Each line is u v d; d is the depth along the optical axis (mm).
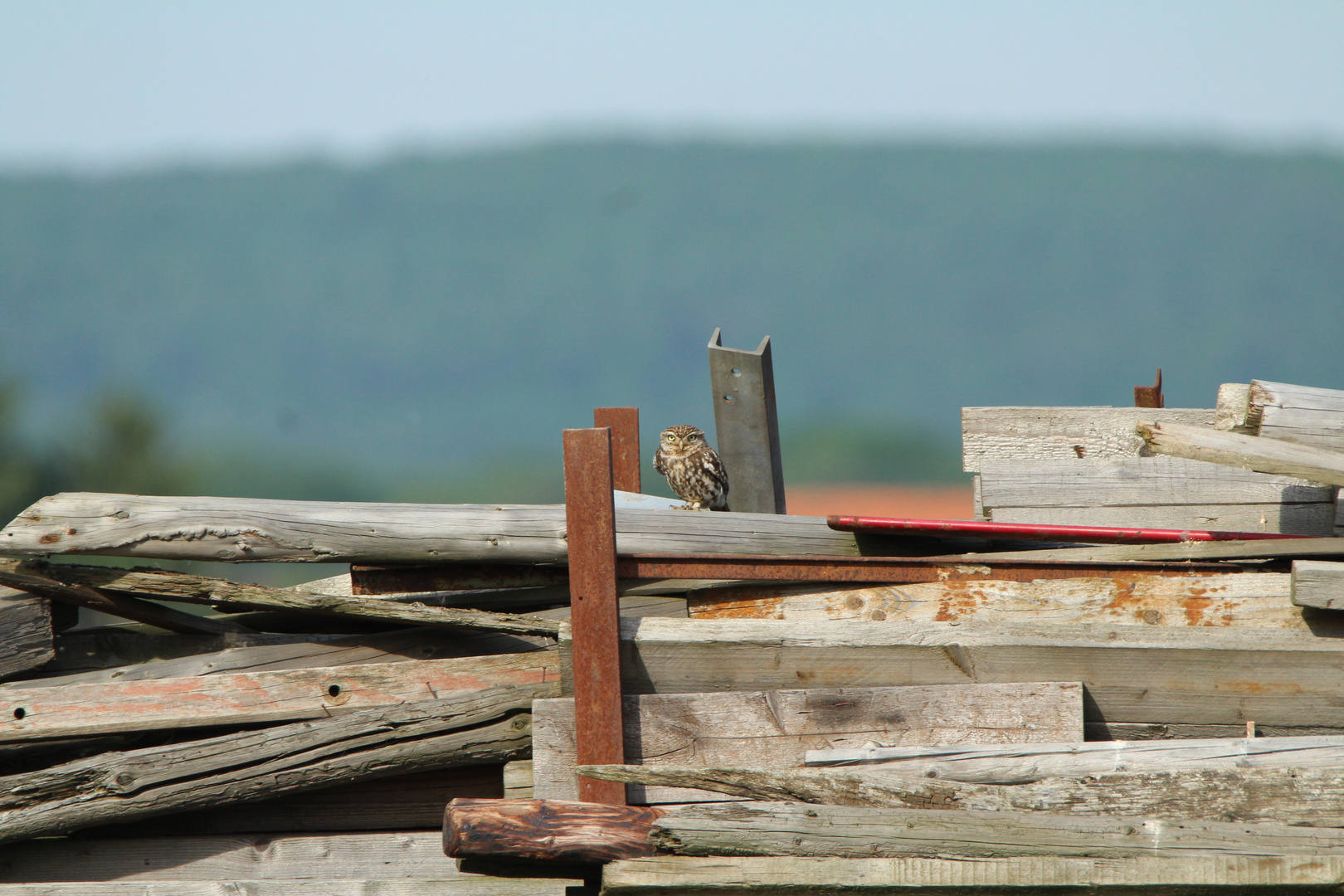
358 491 193875
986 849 15438
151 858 18297
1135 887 14953
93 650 19188
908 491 193250
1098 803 16453
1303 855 14938
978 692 17562
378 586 20594
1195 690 17562
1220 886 14891
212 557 18719
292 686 18453
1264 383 19516
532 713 18062
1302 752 16688
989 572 18734
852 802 16344
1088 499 22562
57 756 18422
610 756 17328
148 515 18516
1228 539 19359
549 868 15914
